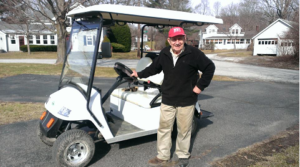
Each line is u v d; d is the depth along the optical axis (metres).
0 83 7.94
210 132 4.09
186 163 2.94
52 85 7.73
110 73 10.66
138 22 3.95
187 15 3.44
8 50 28.16
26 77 9.17
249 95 7.10
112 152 3.25
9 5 12.36
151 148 3.39
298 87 8.57
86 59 2.82
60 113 2.64
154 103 3.23
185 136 2.92
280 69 14.59
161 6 25.55
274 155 3.20
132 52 25.17
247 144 3.60
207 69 2.64
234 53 29.94
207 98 6.64
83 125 3.11
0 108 5.00
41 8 11.13
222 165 2.96
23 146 3.37
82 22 3.05
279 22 22.47
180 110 2.80
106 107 5.29
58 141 2.60
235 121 4.69
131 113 3.41
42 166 2.86
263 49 24.11
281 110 5.52
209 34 46.19
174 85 2.71
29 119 4.43
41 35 27.84
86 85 2.74
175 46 2.63
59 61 13.50
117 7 2.79
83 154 2.75
